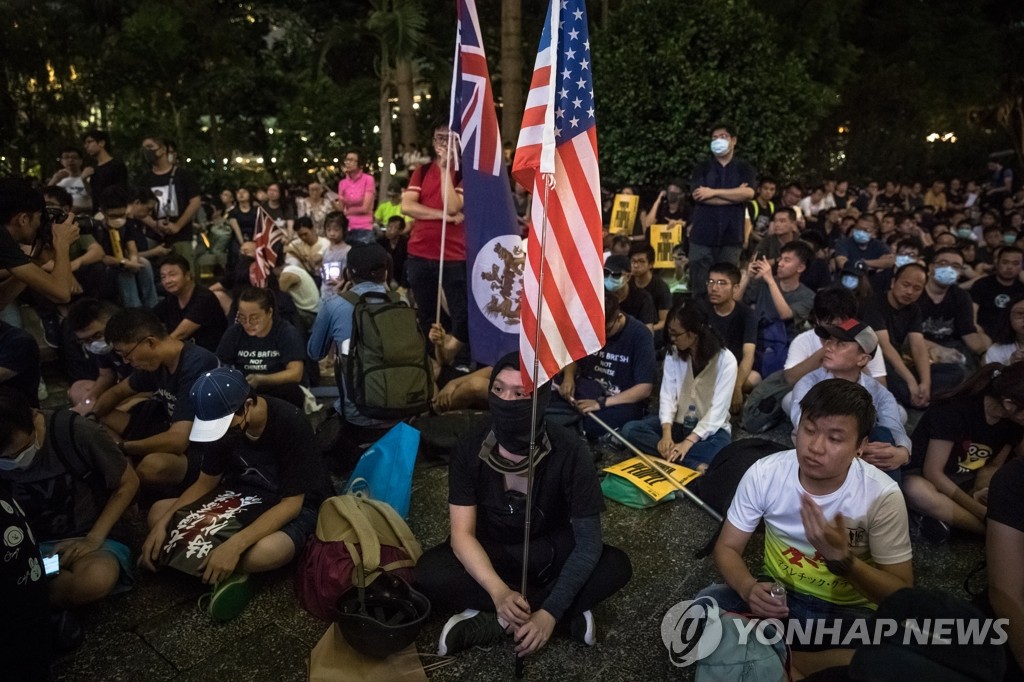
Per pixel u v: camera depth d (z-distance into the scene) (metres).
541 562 2.81
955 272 5.56
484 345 4.38
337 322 4.48
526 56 17.45
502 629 2.81
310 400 5.14
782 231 7.30
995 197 19.41
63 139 12.98
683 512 3.88
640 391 4.64
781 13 15.57
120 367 4.28
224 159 17.59
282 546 3.07
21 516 2.38
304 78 17.94
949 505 3.39
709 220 6.79
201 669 2.73
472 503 2.76
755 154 9.84
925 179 24.02
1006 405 3.01
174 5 16.52
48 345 5.95
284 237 8.13
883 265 8.24
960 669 1.60
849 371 3.65
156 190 7.33
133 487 3.14
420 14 13.83
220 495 3.27
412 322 4.33
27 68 12.77
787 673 2.33
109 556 2.97
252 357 4.42
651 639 2.87
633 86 9.75
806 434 2.32
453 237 5.45
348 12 18.77
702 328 4.18
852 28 21.78
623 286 5.52
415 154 14.12
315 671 2.57
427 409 4.41
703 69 9.63
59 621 2.76
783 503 2.49
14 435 2.72
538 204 2.66
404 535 3.12
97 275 6.11
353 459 4.34
